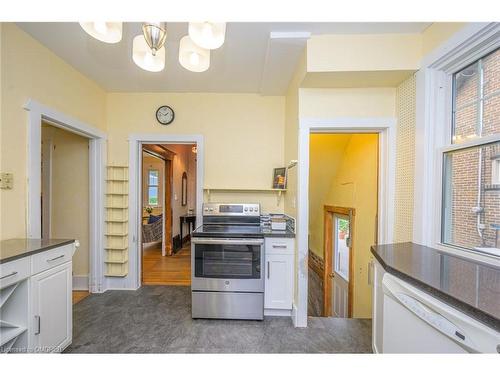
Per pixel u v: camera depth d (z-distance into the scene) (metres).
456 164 1.52
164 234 4.64
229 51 2.06
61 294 1.63
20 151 1.78
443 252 1.49
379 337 1.45
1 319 1.37
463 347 0.78
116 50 2.07
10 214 1.71
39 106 1.93
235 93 2.96
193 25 1.13
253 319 2.23
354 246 3.04
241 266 2.24
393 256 1.40
